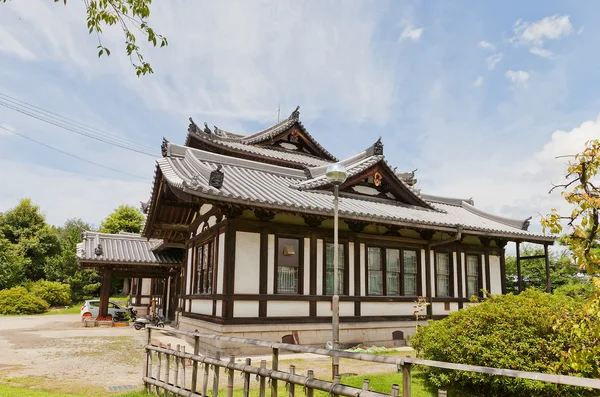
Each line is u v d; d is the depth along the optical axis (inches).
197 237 598.9
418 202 677.9
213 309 479.8
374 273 559.5
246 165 610.5
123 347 518.0
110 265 898.1
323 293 506.6
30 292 1409.9
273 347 193.5
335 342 330.3
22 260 1536.7
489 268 693.3
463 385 266.8
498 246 713.0
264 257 472.1
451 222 620.1
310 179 633.0
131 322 907.4
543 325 241.8
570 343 222.7
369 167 620.1
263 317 459.8
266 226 480.1
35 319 1041.5
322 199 542.3
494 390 254.8
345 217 477.4
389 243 574.9
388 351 491.8
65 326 832.9
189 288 629.9
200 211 596.7
